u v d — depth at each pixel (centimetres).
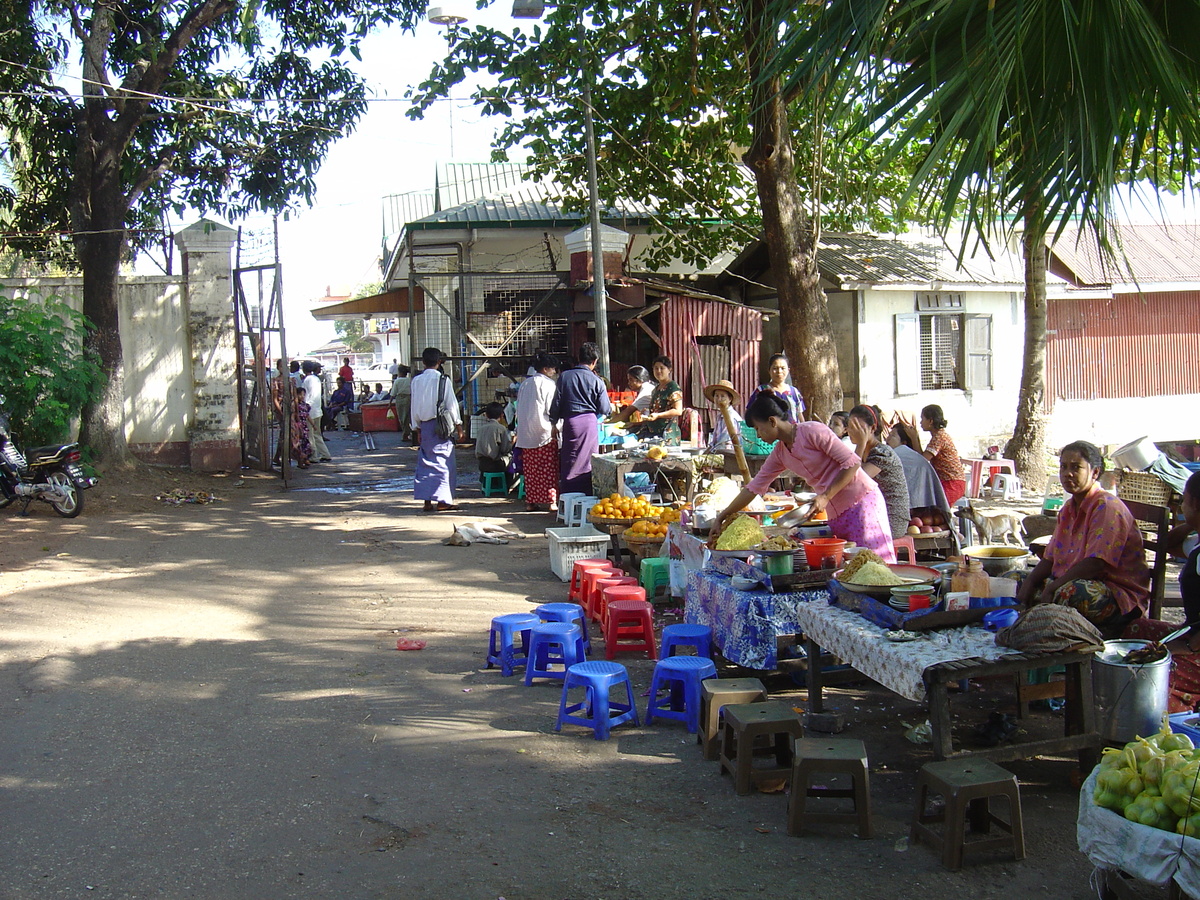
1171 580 809
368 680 610
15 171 1731
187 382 1591
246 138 1498
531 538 1070
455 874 372
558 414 1163
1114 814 316
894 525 669
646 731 521
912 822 393
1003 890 354
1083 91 409
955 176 429
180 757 491
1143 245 2050
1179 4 434
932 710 395
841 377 1695
